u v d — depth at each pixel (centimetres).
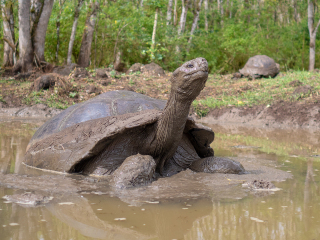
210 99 1189
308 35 2222
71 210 270
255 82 1361
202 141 444
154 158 405
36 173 402
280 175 404
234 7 2822
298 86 1149
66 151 415
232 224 242
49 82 1237
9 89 1255
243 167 425
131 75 1509
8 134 703
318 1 2303
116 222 246
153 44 1697
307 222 245
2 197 300
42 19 1491
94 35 1897
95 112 448
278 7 3083
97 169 396
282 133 809
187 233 228
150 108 445
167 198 306
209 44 2033
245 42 1938
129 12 1838
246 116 1036
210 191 332
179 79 343
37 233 221
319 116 941
